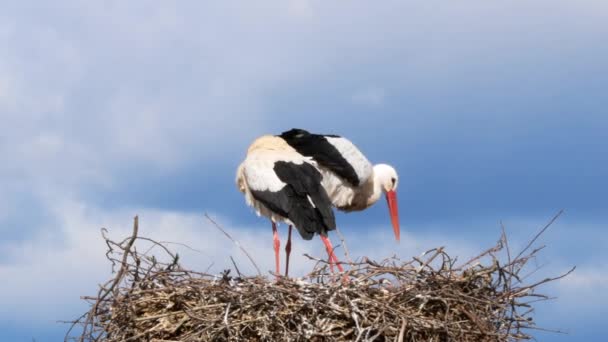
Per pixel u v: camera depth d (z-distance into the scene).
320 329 11.81
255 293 11.93
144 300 12.26
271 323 11.86
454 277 12.56
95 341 12.23
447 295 12.22
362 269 12.40
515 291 12.52
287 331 11.82
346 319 11.95
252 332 11.96
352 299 11.97
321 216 14.80
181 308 12.37
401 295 12.23
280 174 15.24
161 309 12.42
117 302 12.20
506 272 12.53
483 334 12.28
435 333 12.09
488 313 12.34
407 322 11.87
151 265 12.44
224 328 11.80
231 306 11.97
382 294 12.26
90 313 12.01
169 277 12.41
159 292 12.41
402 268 12.40
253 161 15.66
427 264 12.41
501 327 12.41
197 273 12.44
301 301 11.90
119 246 12.28
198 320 12.01
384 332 11.84
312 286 12.02
